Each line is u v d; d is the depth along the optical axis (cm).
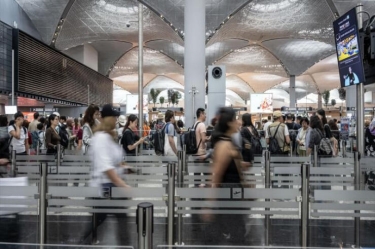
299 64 4116
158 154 772
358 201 353
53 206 367
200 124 671
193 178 504
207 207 356
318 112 813
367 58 541
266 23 2850
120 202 359
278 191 353
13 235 365
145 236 197
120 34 3078
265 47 3669
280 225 389
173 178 358
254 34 3172
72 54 3175
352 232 401
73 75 2833
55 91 2472
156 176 488
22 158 655
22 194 365
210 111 1065
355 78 538
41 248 216
